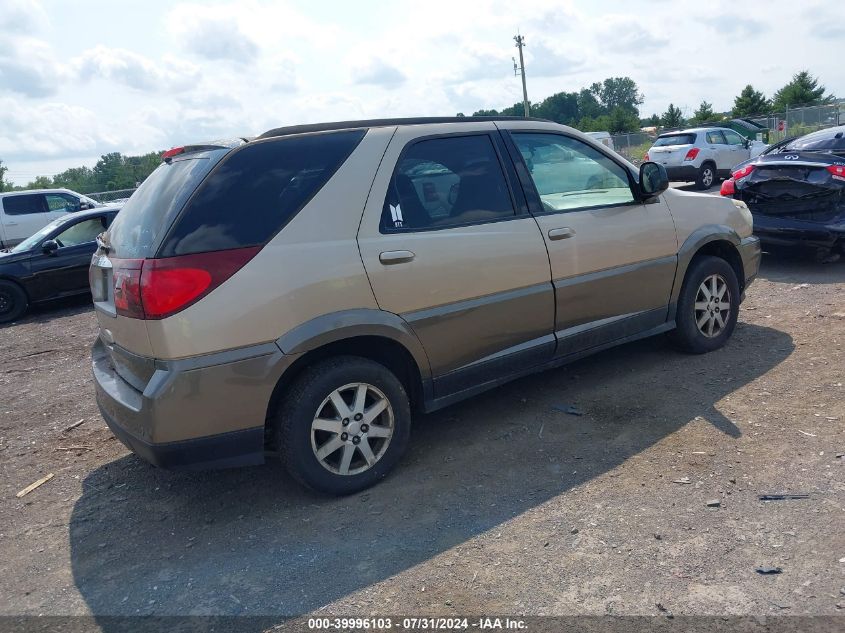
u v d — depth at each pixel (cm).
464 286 400
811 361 507
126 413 341
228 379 331
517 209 432
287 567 318
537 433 432
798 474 354
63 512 396
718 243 556
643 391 481
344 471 372
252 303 334
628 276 481
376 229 373
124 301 335
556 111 12250
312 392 355
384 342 387
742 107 4984
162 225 333
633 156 3816
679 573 287
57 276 1093
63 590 319
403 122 407
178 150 400
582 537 318
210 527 362
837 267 809
